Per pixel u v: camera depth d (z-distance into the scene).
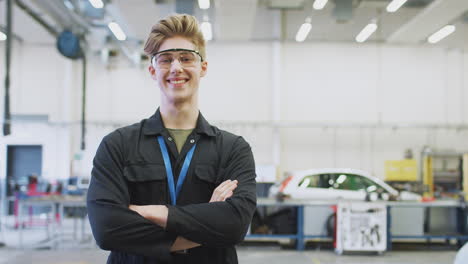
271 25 9.91
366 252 6.17
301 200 6.32
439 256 6.03
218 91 11.49
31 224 8.70
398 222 6.63
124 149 1.18
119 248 1.08
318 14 8.65
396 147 11.31
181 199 1.16
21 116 11.39
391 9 6.64
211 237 1.10
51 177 11.41
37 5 7.61
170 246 1.08
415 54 11.41
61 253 5.89
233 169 1.23
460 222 6.79
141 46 10.03
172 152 1.19
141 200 1.16
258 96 11.46
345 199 6.52
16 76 11.62
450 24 7.92
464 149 11.27
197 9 7.18
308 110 11.40
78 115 11.66
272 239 7.30
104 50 10.63
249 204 1.17
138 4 7.17
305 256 5.93
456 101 11.36
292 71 11.46
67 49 8.15
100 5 6.49
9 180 10.84
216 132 1.27
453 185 10.41
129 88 11.62
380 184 6.94
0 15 9.24
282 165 11.28
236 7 7.38
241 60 11.52
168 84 1.22
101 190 1.13
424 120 11.35
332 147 11.31
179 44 1.22
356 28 9.22
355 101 11.40
